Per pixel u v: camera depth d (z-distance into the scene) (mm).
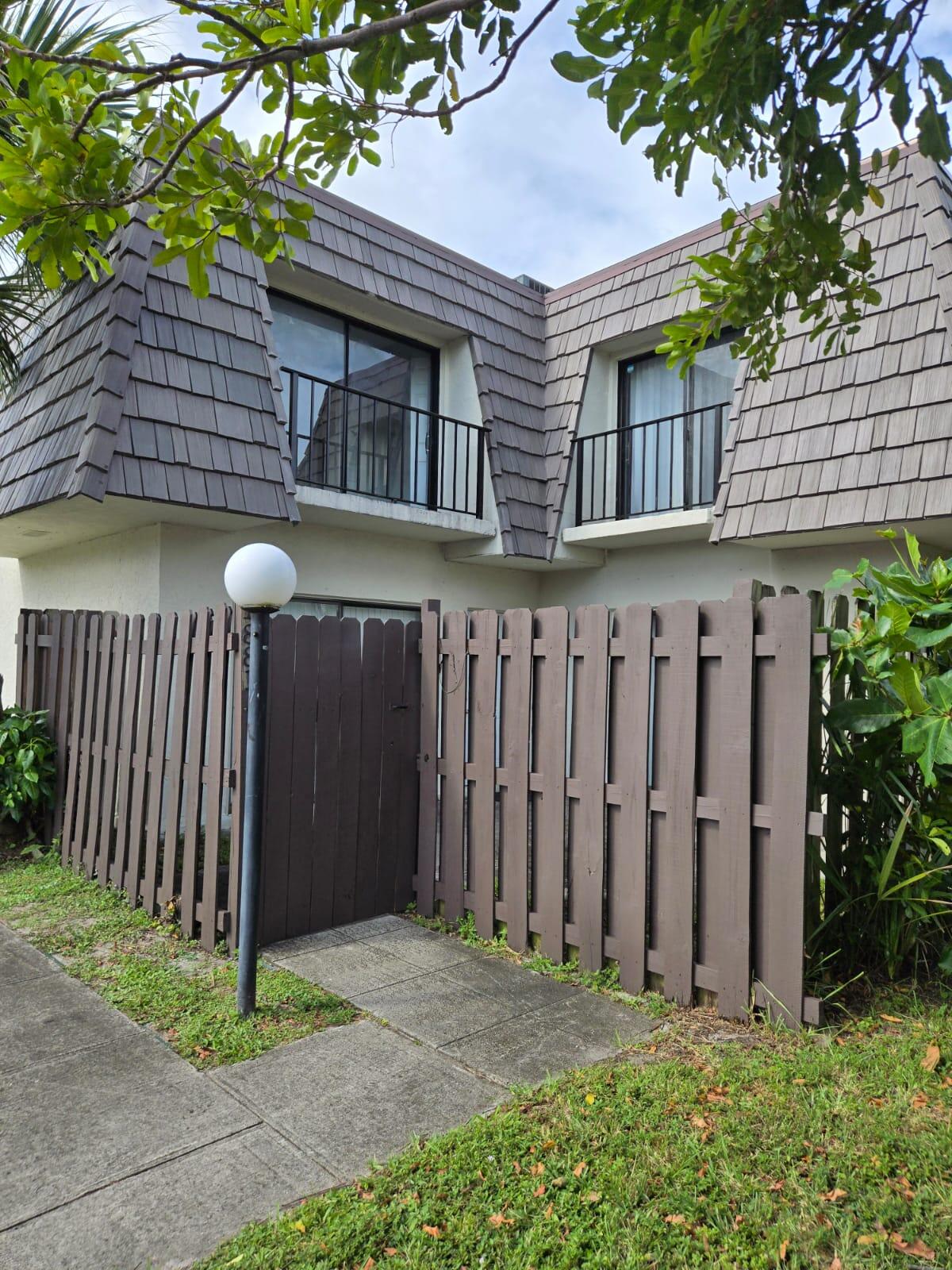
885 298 6113
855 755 3555
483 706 4555
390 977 3889
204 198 2541
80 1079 2928
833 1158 2322
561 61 2061
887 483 5770
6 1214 2221
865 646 3512
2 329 6660
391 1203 2217
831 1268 1931
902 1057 2887
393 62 2211
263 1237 2104
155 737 4754
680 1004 3568
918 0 1886
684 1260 1980
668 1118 2572
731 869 3441
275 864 4367
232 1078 2941
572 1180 2271
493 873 4441
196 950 4191
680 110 2104
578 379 8742
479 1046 3188
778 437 6496
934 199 5965
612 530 7938
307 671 4508
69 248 2377
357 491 7473
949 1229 2027
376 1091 2855
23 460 6129
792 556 7176
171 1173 2396
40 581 8469
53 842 5926
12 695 8961
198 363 5949
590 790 3973
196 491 5672
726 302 3395
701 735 3613
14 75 2170
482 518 8266
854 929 3604
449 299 8406
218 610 4242
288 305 7691
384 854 4887
